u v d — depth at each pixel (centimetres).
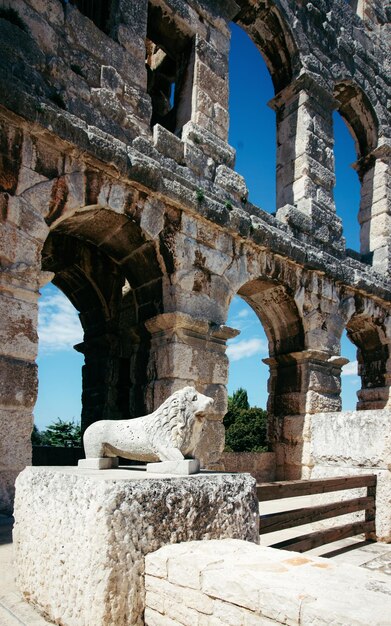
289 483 576
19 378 732
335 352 1419
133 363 1066
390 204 1783
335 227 1486
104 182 909
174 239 1020
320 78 1530
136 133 1003
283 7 1468
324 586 287
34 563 402
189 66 1205
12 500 696
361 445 812
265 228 1191
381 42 1908
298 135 1494
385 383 1698
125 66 1016
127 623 340
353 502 729
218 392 1031
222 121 1208
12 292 752
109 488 354
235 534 425
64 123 831
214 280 1088
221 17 1268
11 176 783
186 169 1072
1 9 844
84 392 1312
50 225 832
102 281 1270
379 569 634
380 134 1806
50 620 377
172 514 379
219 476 435
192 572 320
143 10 1080
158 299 1039
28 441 728
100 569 338
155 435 469
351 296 1514
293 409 1345
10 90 769
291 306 1337
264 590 281
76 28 941
